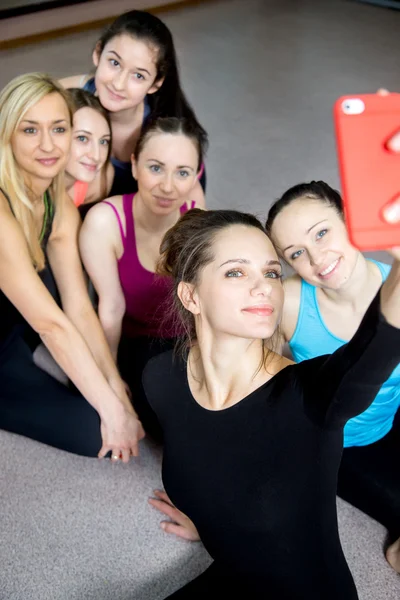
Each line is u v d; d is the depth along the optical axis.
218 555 1.49
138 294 2.21
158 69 2.37
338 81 4.76
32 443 2.28
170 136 2.00
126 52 2.30
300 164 3.71
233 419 1.38
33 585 1.87
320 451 1.29
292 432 1.31
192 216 1.47
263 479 1.35
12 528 2.01
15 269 1.94
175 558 1.93
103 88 2.38
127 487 2.12
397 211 0.91
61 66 5.24
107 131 2.34
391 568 1.86
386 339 1.08
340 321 1.80
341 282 1.71
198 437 1.42
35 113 1.87
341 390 1.19
